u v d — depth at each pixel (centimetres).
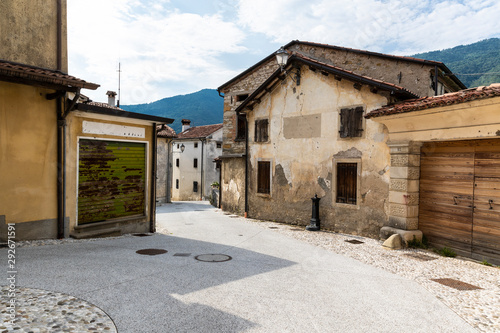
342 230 1045
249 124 1420
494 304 457
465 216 750
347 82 1038
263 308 411
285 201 1256
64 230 761
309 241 895
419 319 399
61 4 810
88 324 333
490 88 651
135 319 356
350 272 599
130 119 914
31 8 753
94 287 443
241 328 351
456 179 773
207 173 3525
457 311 430
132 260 603
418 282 554
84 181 811
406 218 844
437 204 815
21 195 683
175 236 918
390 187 889
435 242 817
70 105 726
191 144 3669
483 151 720
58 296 401
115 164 891
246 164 1429
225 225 1168
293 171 1223
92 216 836
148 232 980
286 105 1251
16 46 727
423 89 1023
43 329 313
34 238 706
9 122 663
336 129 1070
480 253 717
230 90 1709
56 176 744
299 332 351
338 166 1070
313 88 1147
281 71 1185
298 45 1388
